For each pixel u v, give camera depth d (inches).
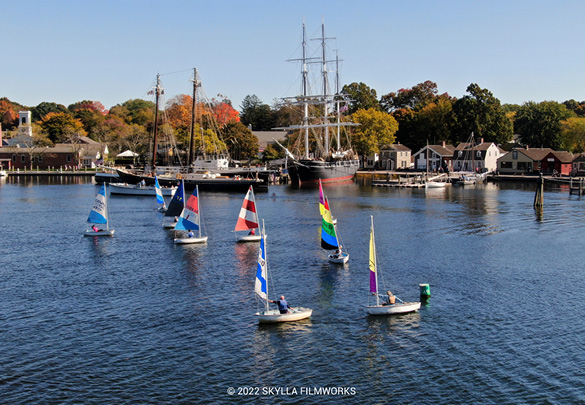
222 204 4724.4
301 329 1700.3
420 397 1312.7
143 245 2906.0
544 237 3115.2
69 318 1796.3
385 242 2970.0
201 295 2027.6
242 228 2970.0
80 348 1568.7
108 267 2438.5
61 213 4168.3
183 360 1497.3
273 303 1930.4
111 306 1909.4
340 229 3390.7
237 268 2407.7
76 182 7401.6
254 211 2977.4
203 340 1622.8
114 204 4808.1
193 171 6363.2
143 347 1574.8
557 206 4571.9
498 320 1764.3
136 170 6919.3
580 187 5462.6
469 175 7342.5
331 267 2422.5
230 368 1454.2
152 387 1359.5
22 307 1900.8
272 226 3499.0
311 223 3622.0
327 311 1854.1
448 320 1766.7
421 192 5964.6
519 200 5068.9
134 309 1877.5
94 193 5807.1
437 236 3147.1
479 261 2527.1
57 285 2160.4
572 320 1763.0
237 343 1603.1
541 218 3858.3
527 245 2886.3
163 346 1581.0
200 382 1384.1
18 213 4163.4
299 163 6840.6
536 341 1604.3
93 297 2007.9
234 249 2797.7
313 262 2511.1
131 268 2418.8
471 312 1838.1
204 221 3718.0
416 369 1443.2
